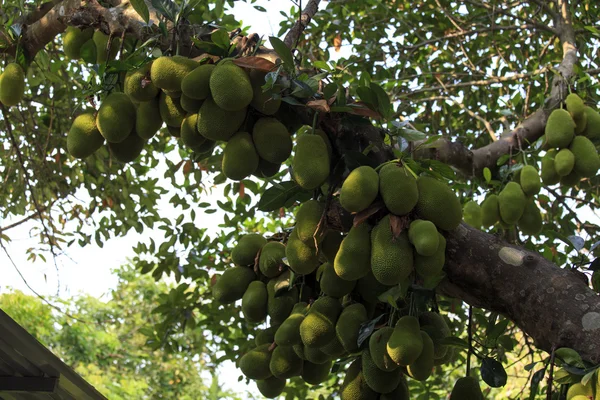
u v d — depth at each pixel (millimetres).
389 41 5062
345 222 2039
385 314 2127
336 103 2133
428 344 1970
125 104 2275
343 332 2039
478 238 2014
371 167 2043
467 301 2047
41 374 2604
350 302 2162
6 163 5414
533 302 1907
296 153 2037
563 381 1910
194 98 2088
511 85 5242
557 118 3158
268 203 2305
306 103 2148
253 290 2416
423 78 5262
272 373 2305
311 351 2172
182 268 4672
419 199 1918
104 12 2512
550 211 4703
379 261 1846
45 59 3230
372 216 1965
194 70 2082
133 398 9875
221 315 4629
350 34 5395
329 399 4605
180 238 4758
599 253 3559
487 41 5492
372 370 1993
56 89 5023
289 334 2176
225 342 5133
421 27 5254
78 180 5375
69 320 10422
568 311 1853
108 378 9961
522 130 3652
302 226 2059
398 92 5023
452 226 1928
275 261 2371
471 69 4805
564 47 4266
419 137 2234
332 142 2186
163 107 2230
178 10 2330
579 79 3605
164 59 2119
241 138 2133
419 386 4602
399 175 1904
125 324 11227
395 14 5156
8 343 2426
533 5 5414
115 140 2271
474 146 5004
